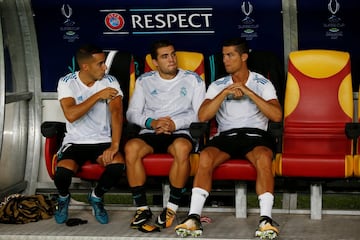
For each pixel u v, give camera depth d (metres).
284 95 25.05
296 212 24.62
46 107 27.48
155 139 23.39
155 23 26.52
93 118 23.86
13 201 24.09
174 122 23.62
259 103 23.17
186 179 22.69
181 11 26.23
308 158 22.39
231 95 24.14
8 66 27.00
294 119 24.52
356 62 25.92
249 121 23.91
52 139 23.64
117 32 26.78
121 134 23.77
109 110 24.08
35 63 27.33
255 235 21.80
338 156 22.42
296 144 24.52
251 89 23.97
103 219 23.55
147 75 24.73
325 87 24.47
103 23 26.75
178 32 26.52
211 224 23.36
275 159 22.81
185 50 26.62
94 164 23.31
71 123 23.86
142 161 22.83
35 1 26.67
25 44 27.16
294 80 24.61
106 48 26.97
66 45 27.09
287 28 25.95
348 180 23.94
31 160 27.36
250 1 25.86
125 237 22.03
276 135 22.61
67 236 22.22
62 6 26.67
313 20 25.84
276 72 24.52
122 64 25.08
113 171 22.80
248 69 24.53
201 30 26.39
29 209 23.94
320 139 24.41
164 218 22.64
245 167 22.52
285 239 21.75
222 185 25.73
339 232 22.42
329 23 25.81
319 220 23.84
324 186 25.56
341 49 25.94
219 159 22.56
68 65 27.23
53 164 23.50
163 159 22.77
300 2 25.64
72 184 26.72
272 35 26.11
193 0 26.08
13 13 26.75
